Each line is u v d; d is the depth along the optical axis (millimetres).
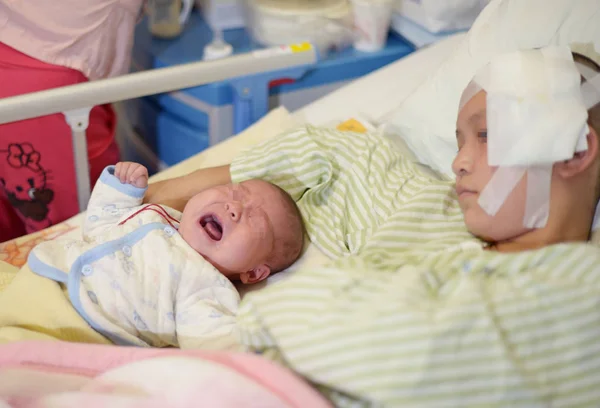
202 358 721
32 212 1364
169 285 917
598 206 896
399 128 1219
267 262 1013
